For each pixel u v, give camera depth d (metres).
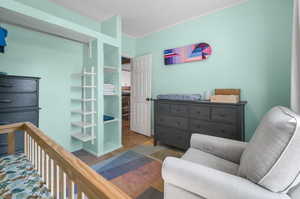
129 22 2.76
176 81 2.85
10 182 0.97
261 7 1.94
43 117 2.14
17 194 0.87
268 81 1.92
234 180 0.74
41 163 1.04
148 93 3.30
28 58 1.97
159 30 3.06
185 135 2.26
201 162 1.21
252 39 2.02
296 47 1.32
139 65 3.46
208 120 2.02
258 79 1.99
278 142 0.68
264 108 1.96
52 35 2.15
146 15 2.50
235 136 1.81
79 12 2.41
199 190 0.79
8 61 1.82
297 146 0.65
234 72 2.18
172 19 2.63
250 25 2.03
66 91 2.38
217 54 2.33
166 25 2.88
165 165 0.91
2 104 1.50
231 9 2.18
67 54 2.35
